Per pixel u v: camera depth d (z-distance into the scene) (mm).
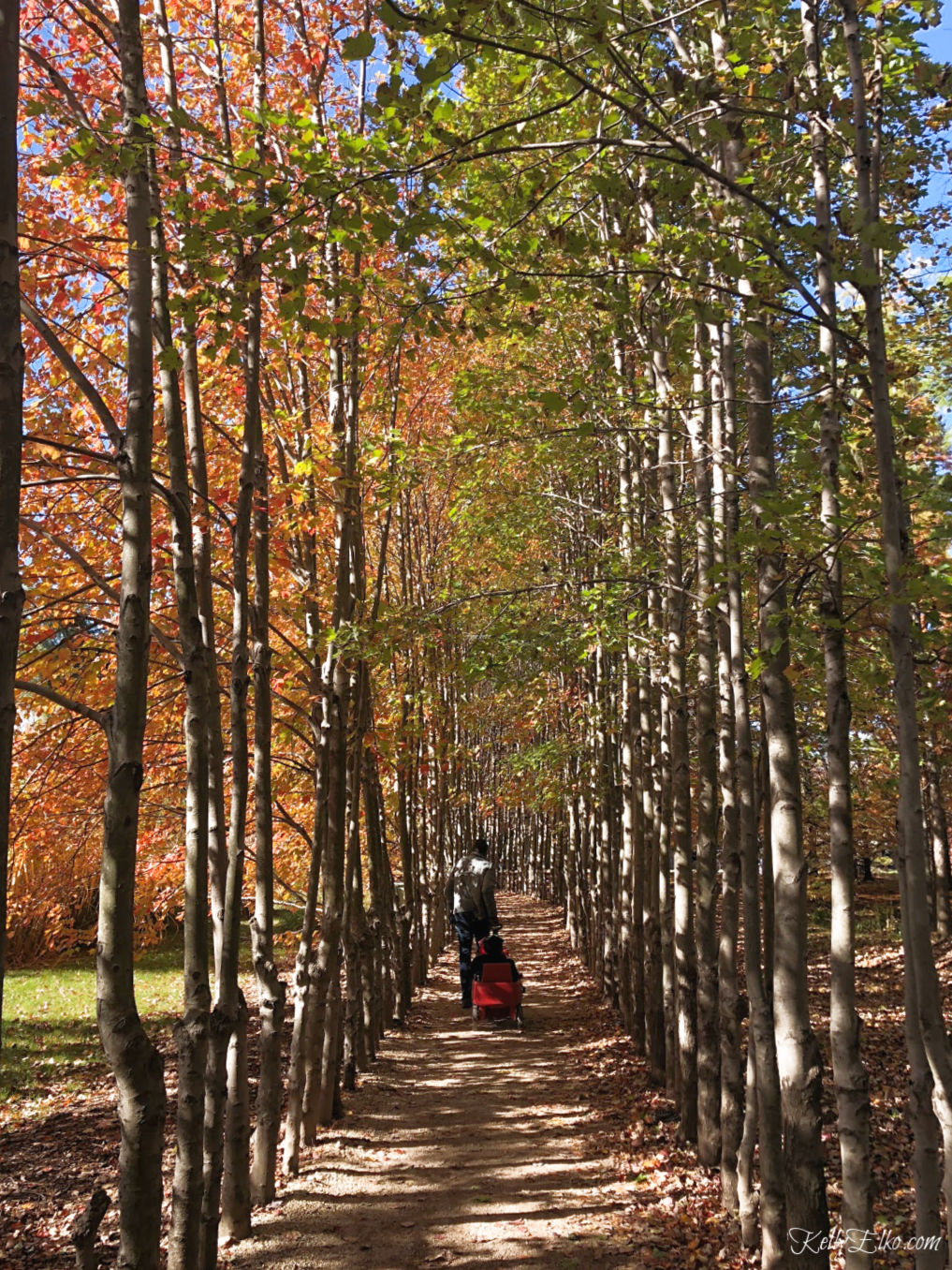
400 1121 7723
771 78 4020
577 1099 8258
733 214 3461
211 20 6293
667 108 4059
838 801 3328
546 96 4367
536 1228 5453
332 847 7605
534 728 14773
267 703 6191
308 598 8188
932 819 15875
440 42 3578
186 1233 4168
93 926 13648
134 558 3494
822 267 3465
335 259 5734
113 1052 3262
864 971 13812
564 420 6863
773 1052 4711
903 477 3252
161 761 8859
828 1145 6820
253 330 5566
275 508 7523
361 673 8828
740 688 5191
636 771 10422
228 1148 5488
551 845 30188
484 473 7617
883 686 5172
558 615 6945
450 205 4043
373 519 10125
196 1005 4309
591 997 14047
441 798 17906
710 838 6469
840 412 3824
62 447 3418
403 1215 5703
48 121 5262
